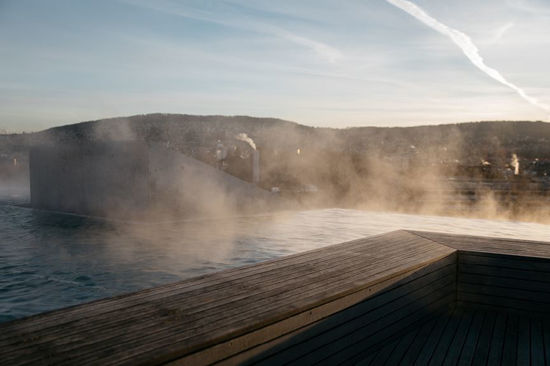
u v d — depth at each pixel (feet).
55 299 14.33
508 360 8.32
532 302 10.61
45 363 4.72
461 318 10.68
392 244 12.39
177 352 5.07
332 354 7.48
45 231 29.96
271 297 7.24
